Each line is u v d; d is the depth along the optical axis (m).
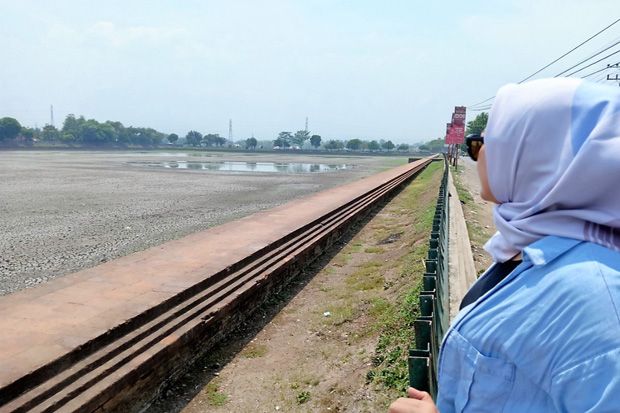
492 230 11.98
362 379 4.82
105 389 4.07
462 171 36.56
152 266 7.36
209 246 8.84
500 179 1.17
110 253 10.23
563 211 1.02
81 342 4.45
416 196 21.47
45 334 4.64
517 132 1.11
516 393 0.98
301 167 52.28
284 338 6.24
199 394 4.93
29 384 3.83
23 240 11.29
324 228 11.84
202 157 77.44
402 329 5.47
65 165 45.00
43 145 109.06
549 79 1.14
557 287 0.94
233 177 34.31
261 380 5.16
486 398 1.01
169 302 5.77
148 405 4.64
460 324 1.11
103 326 4.85
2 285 7.97
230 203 18.91
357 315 6.67
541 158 1.07
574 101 1.04
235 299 6.47
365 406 4.38
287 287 8.45
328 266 9.90
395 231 13.08
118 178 30.55
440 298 3.46
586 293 0.89
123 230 12.77
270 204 18.77
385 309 6.50
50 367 4.04
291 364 5.50
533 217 1.08
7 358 4.11
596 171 0.96
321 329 6.41
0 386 3.61
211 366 5.51
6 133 102.12
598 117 1.02
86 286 6.27
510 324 0.99
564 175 1.00
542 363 0.92
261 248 8.66
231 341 6.17
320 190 25.27
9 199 18.70
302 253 9.39
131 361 4.57
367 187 22.30
